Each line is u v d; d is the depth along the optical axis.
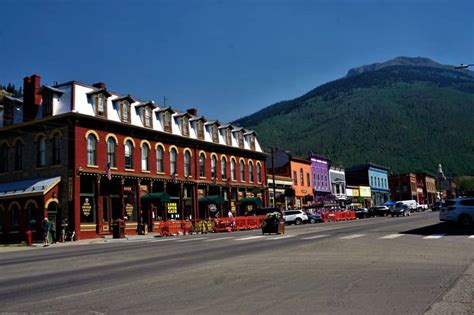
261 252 18.28
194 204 49.28
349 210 69.00
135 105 43.00
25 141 39.88
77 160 36.66
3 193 38.09
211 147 52.84
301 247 19.62
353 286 10.27
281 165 69.81
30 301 9.57
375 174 101.88
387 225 35.28
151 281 11.66
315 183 76.25
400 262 14.02
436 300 8.77
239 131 58.66
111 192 40.12
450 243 19.73
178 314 8.06
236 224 42.41
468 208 29.77
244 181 58.34
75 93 37.97
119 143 40.78
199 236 34.19
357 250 17.72
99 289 10.70
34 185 37.06
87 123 37.97
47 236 32.38
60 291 10.62
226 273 12.66
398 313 7.82
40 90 39.03
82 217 36.81
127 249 22.78
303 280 11.22
